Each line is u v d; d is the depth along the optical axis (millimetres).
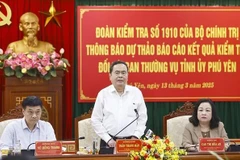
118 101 5590
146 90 8367
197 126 5855
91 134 6781
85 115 6898
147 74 8359
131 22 8312
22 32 8148
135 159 4234
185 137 5828
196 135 5797
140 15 8328
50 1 8273
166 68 8383
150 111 8461
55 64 7492
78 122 6805
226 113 8539
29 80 7480
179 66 8406
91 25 8250
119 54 8312
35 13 8242
